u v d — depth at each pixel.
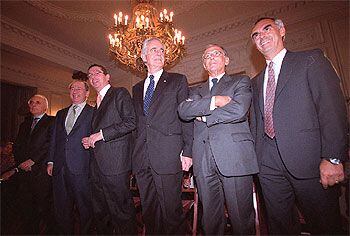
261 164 1.76
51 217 2.74
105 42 5.96
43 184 2.74
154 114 2.04
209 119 1.70
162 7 4.75
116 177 2.07
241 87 1.80
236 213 1.67
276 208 1.71
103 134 2.06
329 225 1.53
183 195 3.30
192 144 1.94
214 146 1.72
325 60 1.62
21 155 2.99
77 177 2.31
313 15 4.62
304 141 1.56
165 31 3.45
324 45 4.50
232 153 1.67
